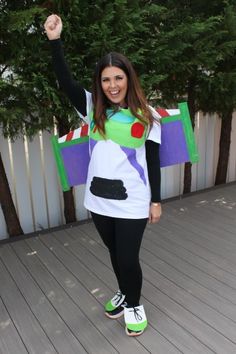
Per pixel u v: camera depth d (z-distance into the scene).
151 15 3.72
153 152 2.01
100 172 2.00
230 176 5.49
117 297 2.46
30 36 3.04
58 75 1.98
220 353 2.13
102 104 1.95
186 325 2.37
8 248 3.50
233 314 2.46
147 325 2.38
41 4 3.04
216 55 3.88
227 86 4.08
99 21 3.11
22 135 3.61
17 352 2.22
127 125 1.92
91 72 3.16
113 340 2.27
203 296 2.67
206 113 4.82
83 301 2.66
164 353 2.15
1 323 2.47
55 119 3.64
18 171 3.75
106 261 3.20
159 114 2.09
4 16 2.83
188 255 3.27
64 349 2.22
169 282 2.86
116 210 2.03
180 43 3.66
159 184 2.06
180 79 4.17
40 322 2.46
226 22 3.90
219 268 3.04
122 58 1.89
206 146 5.09
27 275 3.03
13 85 3.12
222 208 4.32
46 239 3.66
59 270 3.09
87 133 2.23
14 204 3.81
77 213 4.21
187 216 4.11
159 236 3.64
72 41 3.13
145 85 3.43
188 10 4.05
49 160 3.87
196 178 5.15
